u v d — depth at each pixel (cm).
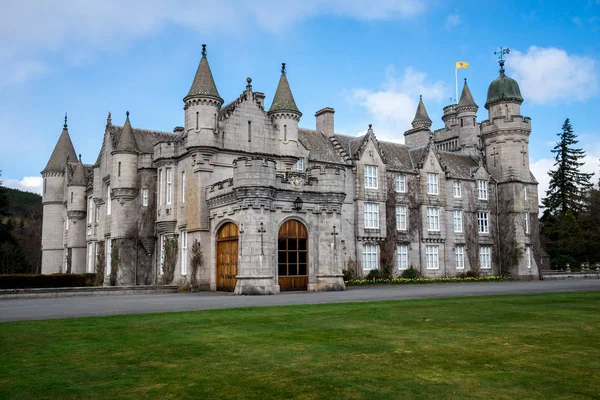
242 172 2911
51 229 5728
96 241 4797
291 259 3062
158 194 3881
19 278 3644
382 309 1877
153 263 3962
